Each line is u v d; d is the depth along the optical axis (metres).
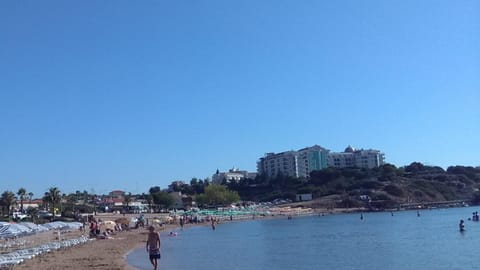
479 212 163.62
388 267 38.69
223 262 43.25
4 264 36.44
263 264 41.62
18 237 68.19
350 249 54.00
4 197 141.00
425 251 49.75
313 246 59.16
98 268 35.44
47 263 38.28
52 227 80.50
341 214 192.88
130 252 52.00
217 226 124.62
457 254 46.34
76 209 176.25
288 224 125.88
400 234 76.81
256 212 181.62
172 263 42.38
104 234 76.44
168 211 199.88
